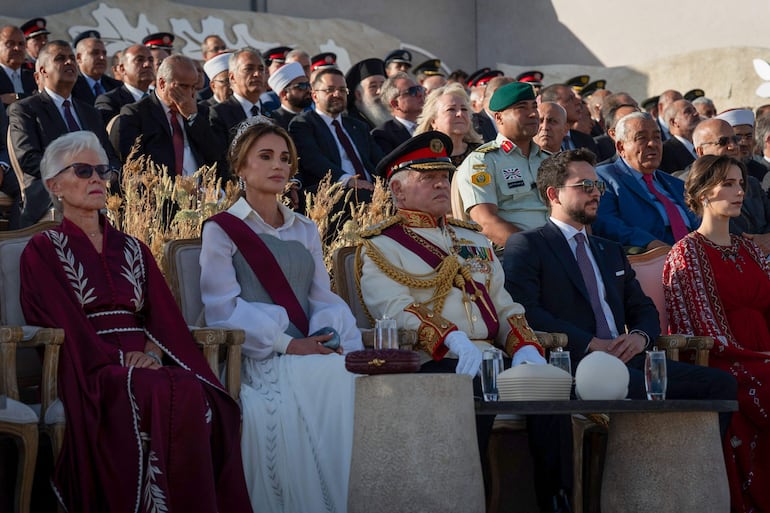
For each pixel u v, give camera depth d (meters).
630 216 10.55
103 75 15.28
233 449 6.31
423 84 16.23
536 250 8.23
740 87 22.45
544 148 10.79
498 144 10.00
